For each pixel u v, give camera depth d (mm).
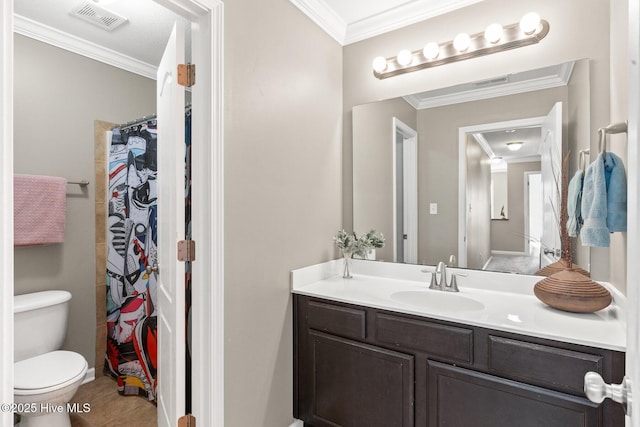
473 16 1980
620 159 1274
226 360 1494
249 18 1618
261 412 1689
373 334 1653
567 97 1724
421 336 1515
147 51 2604
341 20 2244
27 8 2057
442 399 1463
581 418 1184
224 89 1477
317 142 2146
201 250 1464
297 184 1959
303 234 2014
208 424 1444
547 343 1250
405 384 1555
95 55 2529
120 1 1996
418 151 2172
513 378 1312
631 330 517
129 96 2752
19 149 2172
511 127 1882
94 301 2539
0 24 702
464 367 1423
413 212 2188
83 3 2014
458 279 2008
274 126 1778
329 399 1780
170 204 1585
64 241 2375
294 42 1933
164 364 1735
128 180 2396
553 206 1742
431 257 2127
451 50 2010
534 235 1800
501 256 1895
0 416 679
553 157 1753
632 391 510
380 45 2289
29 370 1790
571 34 1717
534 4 1812
